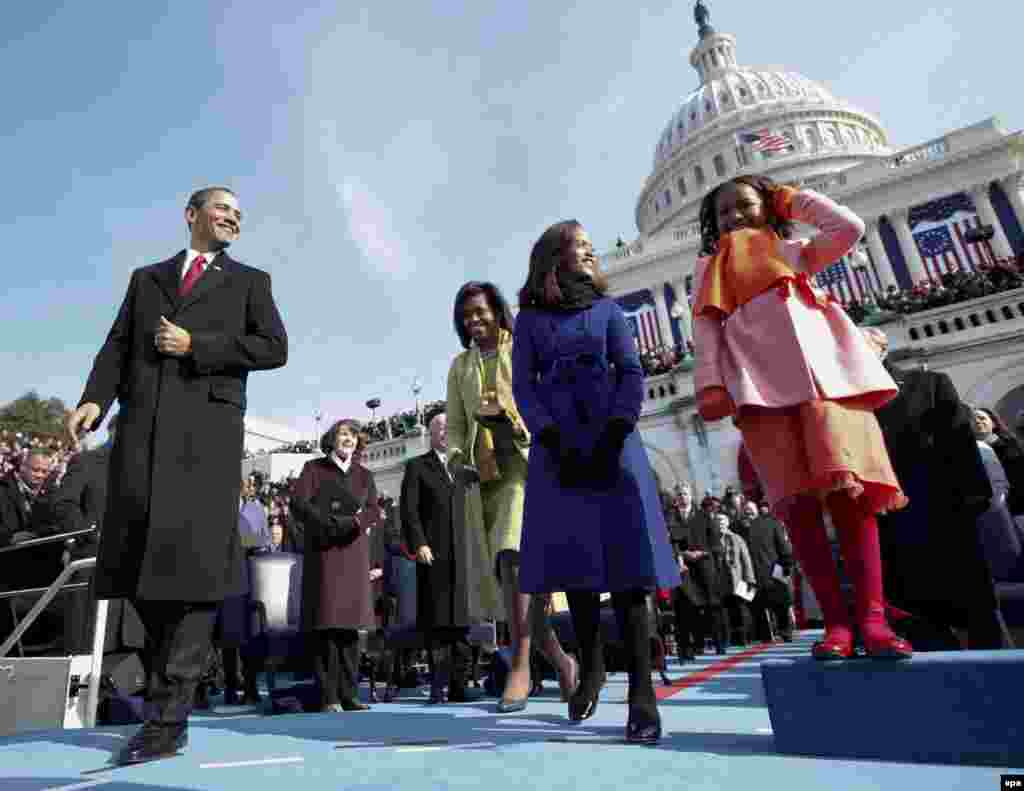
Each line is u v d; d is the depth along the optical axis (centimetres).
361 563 460
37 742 274
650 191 6856
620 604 236
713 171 6141
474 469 374
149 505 232
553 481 247
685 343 2606
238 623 543
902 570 335
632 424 233
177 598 226
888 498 205
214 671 684
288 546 753
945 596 322
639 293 3984
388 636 583
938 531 326
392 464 2383
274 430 3941
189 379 256
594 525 236
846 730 182
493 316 384
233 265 292
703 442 1820
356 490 489
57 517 464
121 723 419
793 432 213
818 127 6084
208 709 523
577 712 272
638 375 250
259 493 1241
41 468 586
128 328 273
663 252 3969
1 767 221
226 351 258
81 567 389
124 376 269
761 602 983
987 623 315
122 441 245
